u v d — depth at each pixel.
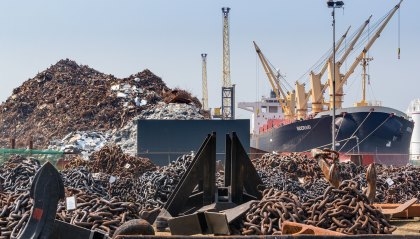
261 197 14.84
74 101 65.75
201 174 14.60
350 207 12.70
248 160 14.82
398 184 24.92
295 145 75.19
